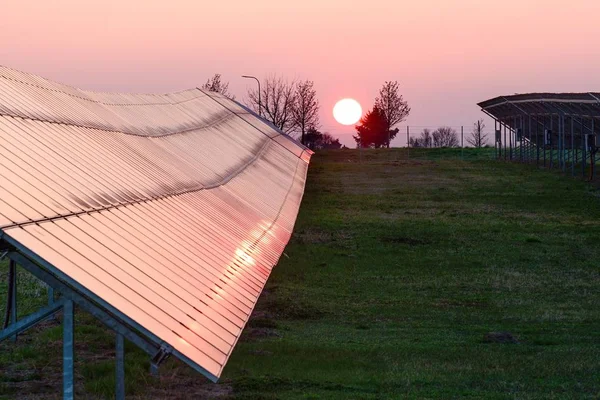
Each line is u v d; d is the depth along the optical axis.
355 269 32.88
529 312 25.91
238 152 41.16
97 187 16.72
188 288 13.67
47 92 24.22
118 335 11.90
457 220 46.66
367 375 17.55
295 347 19.92
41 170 15.26
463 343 21.31
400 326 23.72
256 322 22.98
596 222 45.44
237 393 15.70
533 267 33.88
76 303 10.80
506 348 20.67
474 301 27.55
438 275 32.06
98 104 29.33
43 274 10.79
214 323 12.75
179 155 29.69
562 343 21.58
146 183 20.41
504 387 16.81
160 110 39.22
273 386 16.28
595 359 19.45
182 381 16.36
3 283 26.47
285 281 29.95
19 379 16.11
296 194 40.09
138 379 16.09
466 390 16.47
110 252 12.95
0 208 11.98
